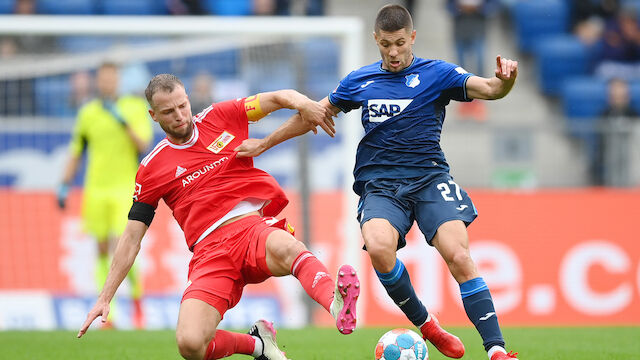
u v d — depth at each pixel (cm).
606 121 4516
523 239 3919
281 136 1788
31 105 4094
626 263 3919
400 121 1830
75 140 3591
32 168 4034
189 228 1752
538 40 5512
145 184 1759
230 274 1692
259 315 3753
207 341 1647
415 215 1825
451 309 3784
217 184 1747
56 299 3847
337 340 2745
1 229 3891
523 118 5275
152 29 3747
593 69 5494
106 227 3569
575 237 3934
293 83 4072
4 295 3847
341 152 3997
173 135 1736
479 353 2347
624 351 2439
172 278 3806
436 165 1842
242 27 3747
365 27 5369
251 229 1700
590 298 3891
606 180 4300
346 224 3625
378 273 1788
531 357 2270
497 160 4347
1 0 5294
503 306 3862
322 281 1584
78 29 3747
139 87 4059
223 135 1777
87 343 2680
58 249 3888
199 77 4084
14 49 4119
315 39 4066
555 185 4316
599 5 5609
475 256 3891
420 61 1856
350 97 1883
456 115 5175
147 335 2959
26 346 2598
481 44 5328
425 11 5422
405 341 1791
